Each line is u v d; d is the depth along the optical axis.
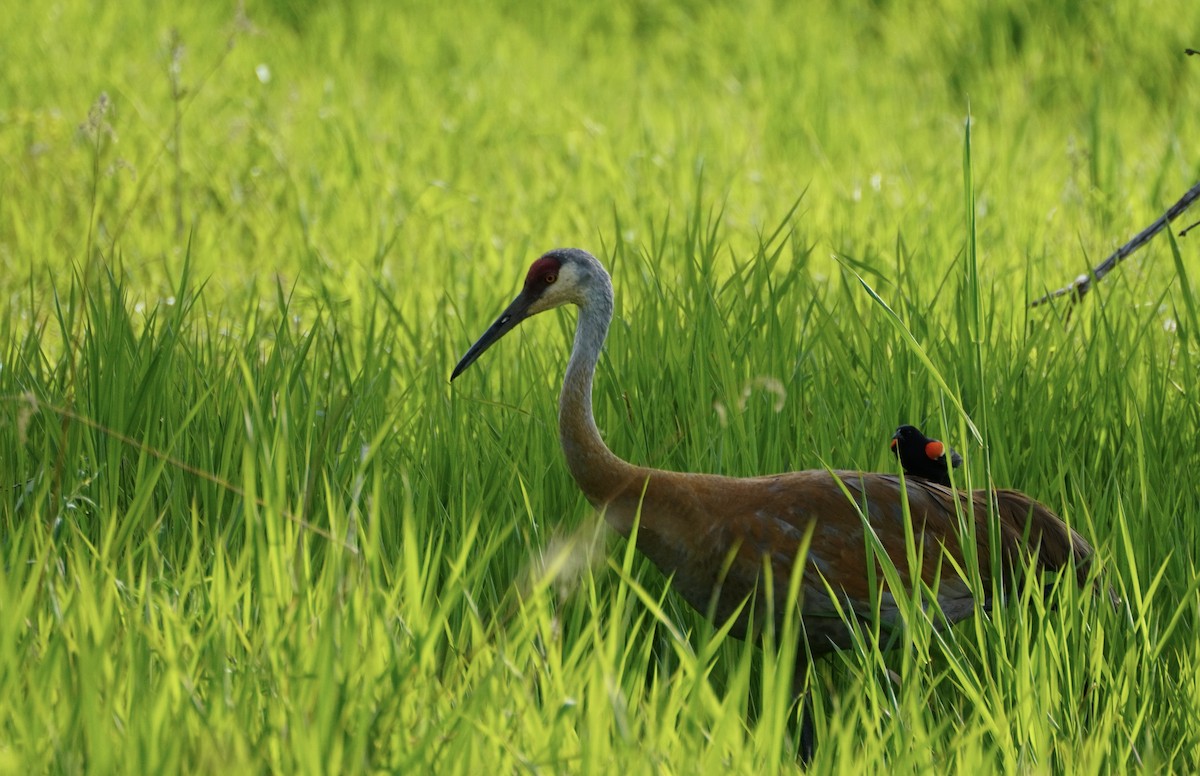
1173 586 11.88
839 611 10.68
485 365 16.09
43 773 8.46
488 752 8.89
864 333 15.73
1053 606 11.91
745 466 13.13
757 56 34.59
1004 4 35.59
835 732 9.38
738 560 11.30
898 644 11.95
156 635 9.18
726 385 13.82
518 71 33.03
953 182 24.64
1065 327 15.98
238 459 13.02
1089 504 13.30
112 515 11.71
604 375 14.57
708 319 15.09
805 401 14.77
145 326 14.30
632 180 24.55
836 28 37.34
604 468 11.60
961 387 14.28
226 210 23.80
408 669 8.88
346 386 14.24
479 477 13.21
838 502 11.47
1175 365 16.11
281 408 11.66
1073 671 10.48
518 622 10.11
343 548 9.86
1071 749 9.70
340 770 8.41
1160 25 33.88
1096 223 21.91
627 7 40.16
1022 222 22.11
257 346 14.89
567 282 11.86
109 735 8.42
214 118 27.88
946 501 11.86
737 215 22.84
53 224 22.17
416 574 9.78
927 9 37.09
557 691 9.34
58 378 14.07
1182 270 13.91
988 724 9.68
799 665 11.73
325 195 23.89
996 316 17.53
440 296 19.30
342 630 9.12
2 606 9.21
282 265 21.17
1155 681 10.96
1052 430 14.01
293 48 34.34
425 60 34.34
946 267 19.50
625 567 9.84
